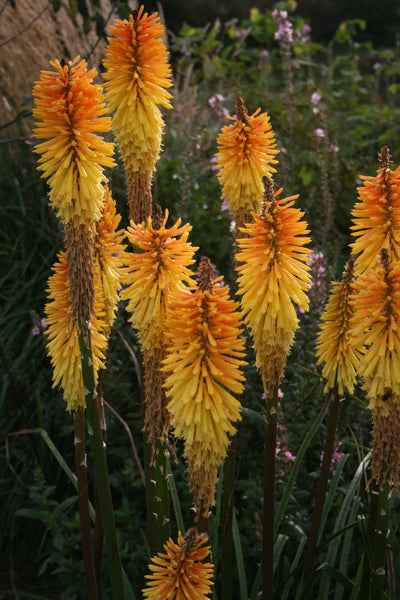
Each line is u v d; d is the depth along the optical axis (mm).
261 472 3754
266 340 2264
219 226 5496
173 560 1998
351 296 2105
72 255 2176
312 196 5551
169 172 5754
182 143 6395
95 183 2166
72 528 3906
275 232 2270
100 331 2615
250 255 2295
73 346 2447
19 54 5711
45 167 2166
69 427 4277
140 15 2617
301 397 3871
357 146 6934
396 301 2016
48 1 5812
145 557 3451
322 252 4676
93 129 2162
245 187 2715
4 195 5480
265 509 2459
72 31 5875
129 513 3674
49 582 4000
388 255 2018
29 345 4703
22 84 5734
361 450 3205
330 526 3510
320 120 5973
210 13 15336
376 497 2379
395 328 2002
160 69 2646
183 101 6574
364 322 2055
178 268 2213
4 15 5605
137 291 2184
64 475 4363
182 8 15164
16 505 4242
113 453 3980
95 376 2459
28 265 5191
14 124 5656
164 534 2393
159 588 2012
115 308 2654
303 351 4035
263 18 7953
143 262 2199
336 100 7777
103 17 6016
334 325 2455
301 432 3805
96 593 2604
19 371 4605
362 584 2492
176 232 2209
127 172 2684
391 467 2117
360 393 3975
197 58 7785
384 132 7645
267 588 2553
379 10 15867
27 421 4438
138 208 2674
